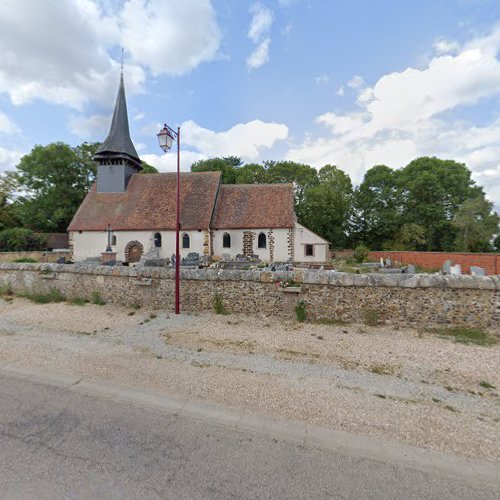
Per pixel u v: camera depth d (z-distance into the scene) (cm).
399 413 330
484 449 272
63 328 642
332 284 652
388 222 3547
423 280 605
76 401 354
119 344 548
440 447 275
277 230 2297
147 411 333
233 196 2538
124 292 823
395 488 226
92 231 2292
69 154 3300
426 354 495
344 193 3641
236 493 219
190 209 2344
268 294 704
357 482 232
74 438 284
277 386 391
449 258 1981
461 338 560
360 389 385
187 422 312
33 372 432
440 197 3369
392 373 432
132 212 2353
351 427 305
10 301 891
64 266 902
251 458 258
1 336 594
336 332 602
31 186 3203
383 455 264
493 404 352
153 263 1817
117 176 2503
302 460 256
